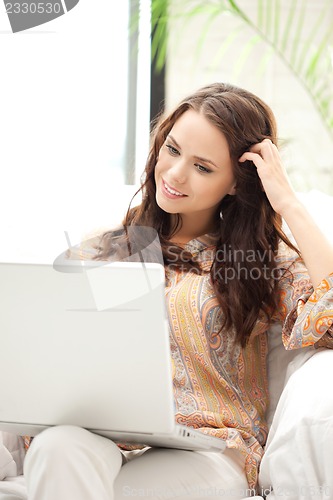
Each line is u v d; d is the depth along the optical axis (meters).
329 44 4.00
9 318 1.57
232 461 1.92
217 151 2.13
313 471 1.70
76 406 1.64
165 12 3.86
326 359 1.92
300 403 1.78
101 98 3.76
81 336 1.57
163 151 2.18
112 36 3.77
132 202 2.54
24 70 3.60
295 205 2.15
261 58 4.02
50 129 3.65
